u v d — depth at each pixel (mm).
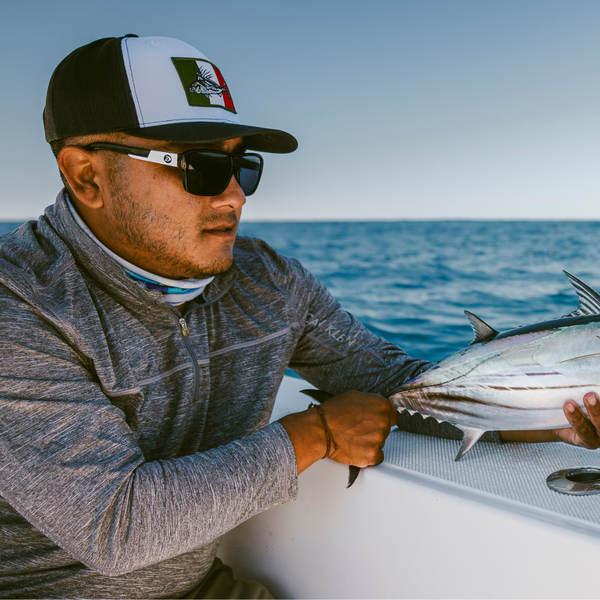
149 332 1092
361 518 1156
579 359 1018
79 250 1039
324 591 1232
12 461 833
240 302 1302
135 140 1001
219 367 1218
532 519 919
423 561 1055
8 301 909
